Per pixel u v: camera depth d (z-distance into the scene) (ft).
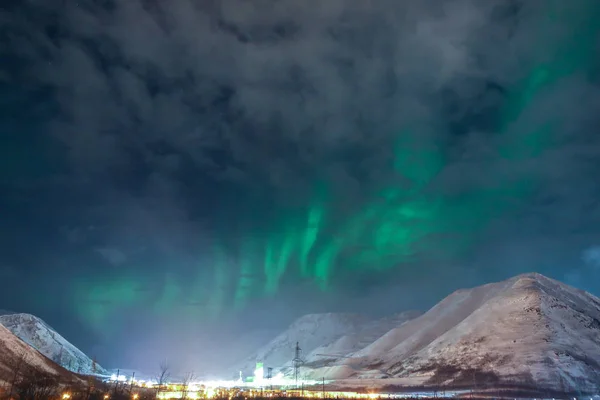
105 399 374.43
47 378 373.20
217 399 451.53
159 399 415.23
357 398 470.80
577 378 512.63
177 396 459.32
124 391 436.35
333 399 459.32
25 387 334.85
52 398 333.21
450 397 482.28
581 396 487.20
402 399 449.48
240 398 468.34
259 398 473.67
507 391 508.94
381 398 469.16
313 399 465.47
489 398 467.93
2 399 296.51
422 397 489.26
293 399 469.57
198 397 459.32
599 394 492.13
